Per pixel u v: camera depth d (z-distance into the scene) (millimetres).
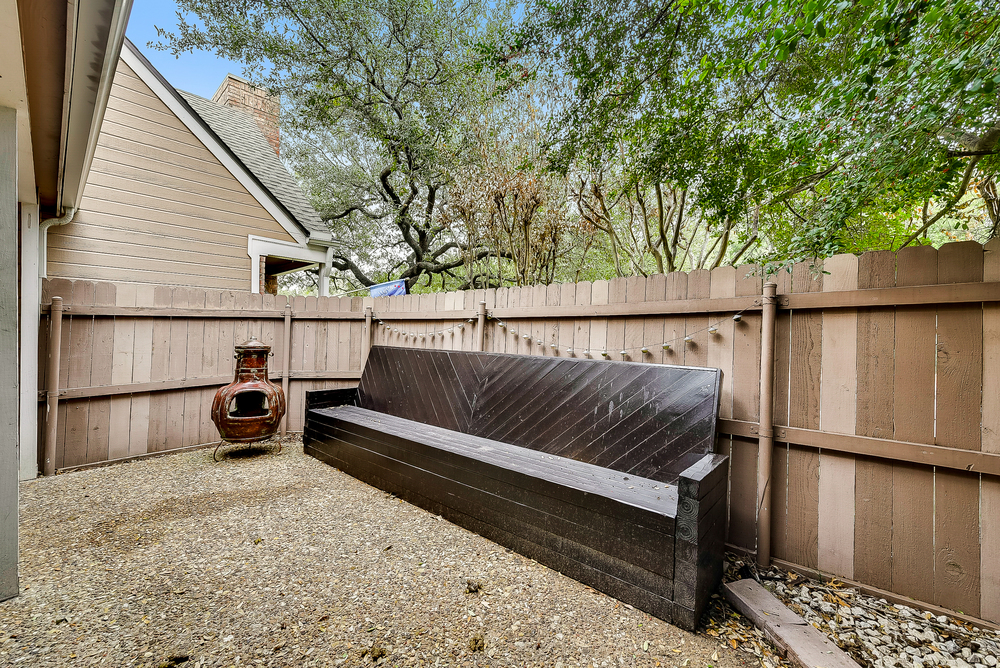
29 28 1514
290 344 4711
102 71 1866
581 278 7676
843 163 2012
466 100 7484
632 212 5254
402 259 12727
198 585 1929
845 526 2088
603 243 6234
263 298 4586
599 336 3066
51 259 4242
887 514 1985
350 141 10617
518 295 3582
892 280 1996
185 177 5227
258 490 3117
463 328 4035
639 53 3244
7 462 1828
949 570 1837
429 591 1917
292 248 6305
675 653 1568
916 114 1462
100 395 3598
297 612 1752
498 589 1941
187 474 3432
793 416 2250
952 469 1838
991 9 1331
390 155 9727
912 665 1528
